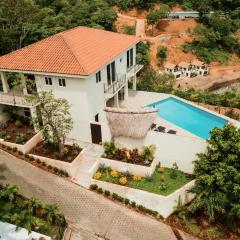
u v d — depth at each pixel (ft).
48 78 95.25
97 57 99.35
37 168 89.66
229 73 243.40
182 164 88.63
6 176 86.89
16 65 97.91
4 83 104.99
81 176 87.45
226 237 75.77
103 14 239.71
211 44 265.54
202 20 283.59
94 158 92.22
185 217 78.48
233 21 284.00
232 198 74.59
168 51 251.80
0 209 75.51
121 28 262.88
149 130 89.04
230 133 75.87
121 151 89.86
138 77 164.55
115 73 112.27
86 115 96.02
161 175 86.94
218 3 297.12
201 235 75.41
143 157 87.86
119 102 124.77
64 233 72.54
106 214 78.02
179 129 104.68
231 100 133.49
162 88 146.61
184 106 123.95
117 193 82.38
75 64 92.02
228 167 72.13
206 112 118.11
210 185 74.13
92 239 72.33
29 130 102.47
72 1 253.85
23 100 98.73
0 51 158.71
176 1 301.43
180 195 80.69
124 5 293.64
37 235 69.82
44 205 76.84
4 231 70.64
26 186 84.02
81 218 76.84
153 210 79.56
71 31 109.40
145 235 73.61
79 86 92.32
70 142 99.19
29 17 168.76
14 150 94.48
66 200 80.94
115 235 73.26
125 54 118.11
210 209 74.18
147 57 224.33
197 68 237.45
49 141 94.48
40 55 98.73
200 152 84.58
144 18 288.51
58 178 87.20
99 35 114.42
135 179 83.92
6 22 169.17
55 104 89.10
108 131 94.02
